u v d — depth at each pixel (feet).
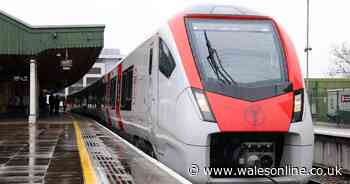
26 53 84.38
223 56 30.86
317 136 48.29
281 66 31.01
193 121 28.45
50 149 43.24
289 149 29.32
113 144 47.57
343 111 87.61
